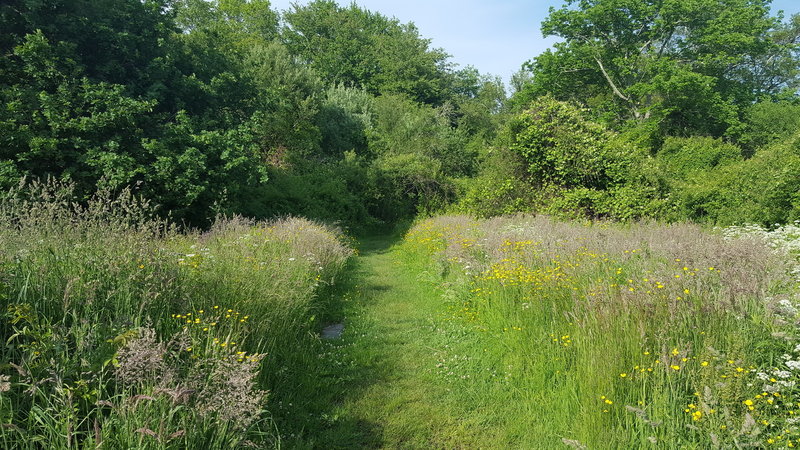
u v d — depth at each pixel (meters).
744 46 26.50
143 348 2.65
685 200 13.59
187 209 11.69
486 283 6.67
